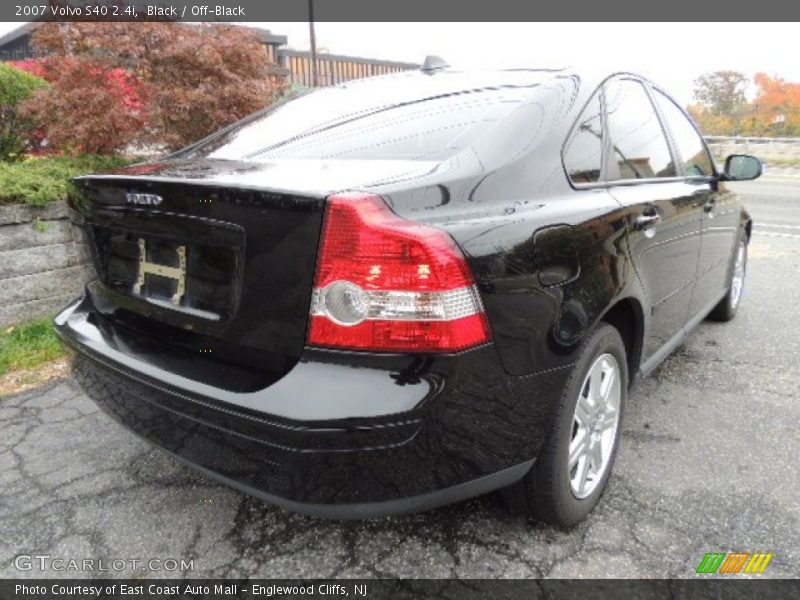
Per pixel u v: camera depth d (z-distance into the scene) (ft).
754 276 19.19
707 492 7.64
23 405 10.05
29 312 13.01
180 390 5.65
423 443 5.09
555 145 6.82
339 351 5.07
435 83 8.45
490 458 5.64
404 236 4.89
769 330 13.80
